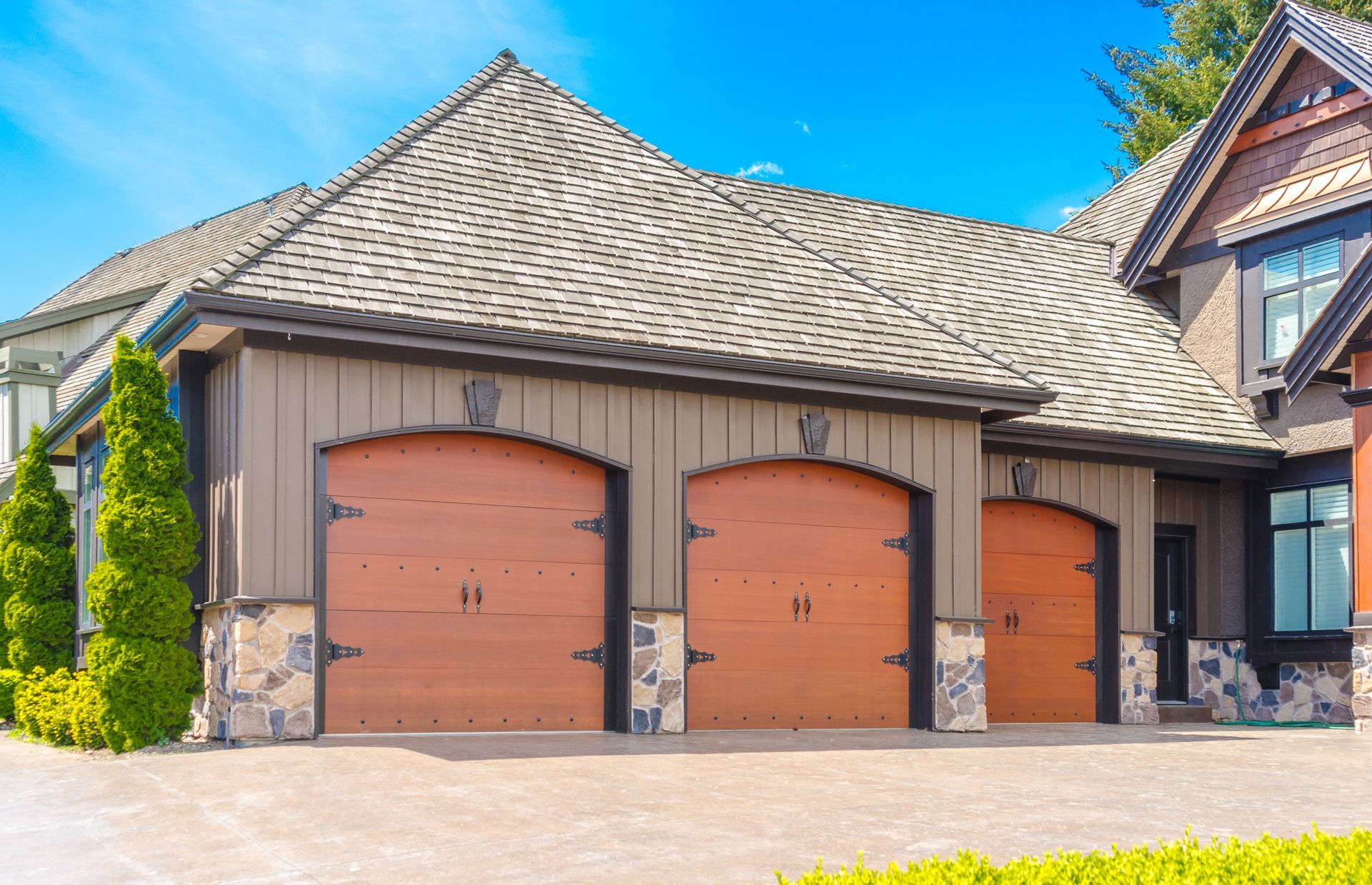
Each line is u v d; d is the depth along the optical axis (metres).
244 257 10.78
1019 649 15.43
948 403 13.51
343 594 10.95
